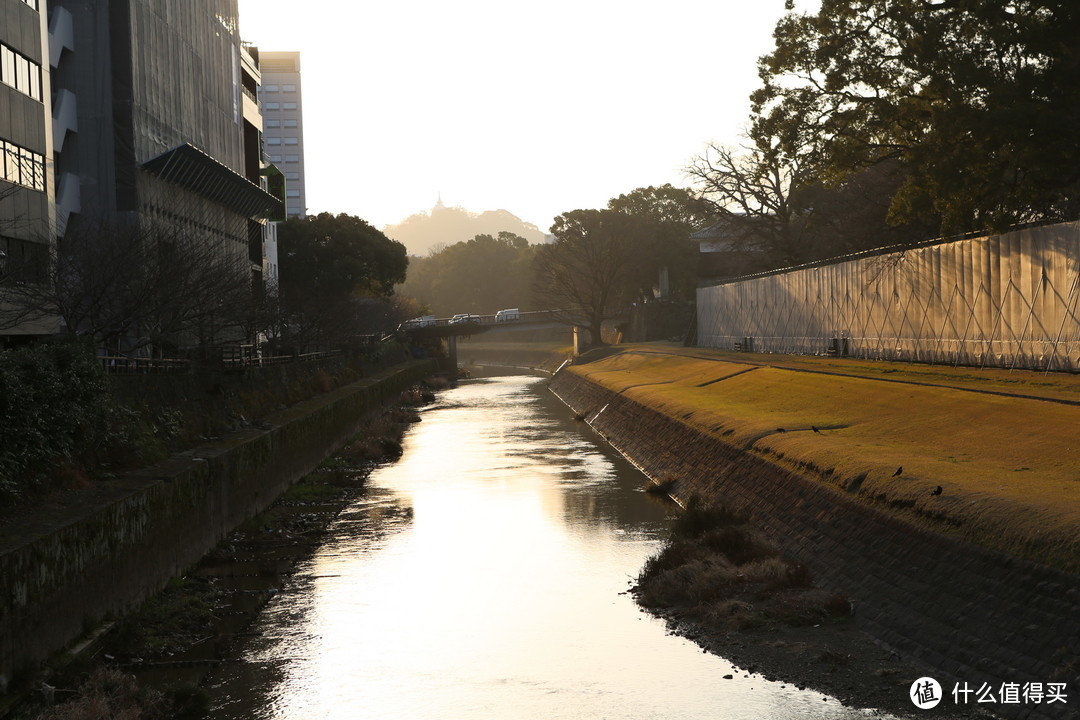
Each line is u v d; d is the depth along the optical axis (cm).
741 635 1639
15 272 2880
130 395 2378
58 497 1752
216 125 6303
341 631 1806
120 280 3172
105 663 1550
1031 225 3538
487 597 2017
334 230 9719
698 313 9244
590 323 11744
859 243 6247
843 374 4069
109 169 4634
